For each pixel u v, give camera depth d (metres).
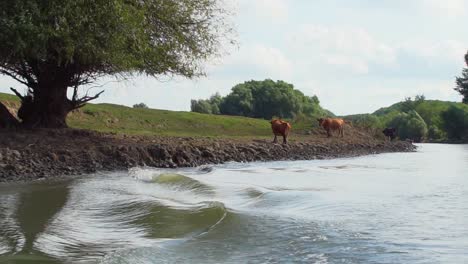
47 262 7.12
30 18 20.17
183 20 26.22
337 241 8.08
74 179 16.78
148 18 24.94
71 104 26.05
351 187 14.80
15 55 22.03
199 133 40.66
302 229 8.98
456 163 26.03
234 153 27.05
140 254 7.59
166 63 25.67
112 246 8.13
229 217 10.13
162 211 10.80
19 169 17.38
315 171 20.80
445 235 8.31
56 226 9.44
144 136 28.50
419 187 14.71
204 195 13.46
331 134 46.16
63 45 21.70
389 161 27.88
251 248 7.91
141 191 14.23
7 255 7.39
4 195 12.99
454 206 11.03
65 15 21.06
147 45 23.75
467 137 89.38
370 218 9.80
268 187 14.86
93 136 24.83
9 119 24.75
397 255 7.21
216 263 7.16
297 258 7.28
